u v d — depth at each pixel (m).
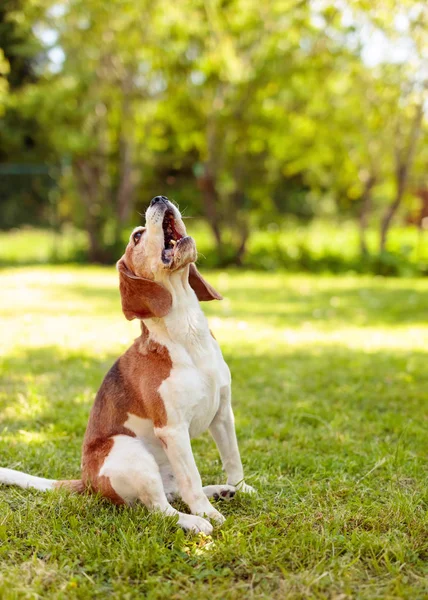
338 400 5.86
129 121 19.03
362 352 7.91
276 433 4.93
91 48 18.33
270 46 18.08
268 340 8.55
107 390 3.62
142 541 3.13
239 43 18.14
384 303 12.38
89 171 19.47
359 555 3.00
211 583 2.81
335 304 12.15
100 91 18.69
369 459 4.38
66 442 4.72
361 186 22.30
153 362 3.44
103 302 11.70
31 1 17.77
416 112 18.00
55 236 20.03
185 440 3.38
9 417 5.23
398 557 2.97
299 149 20.20
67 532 3.29
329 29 17.92
